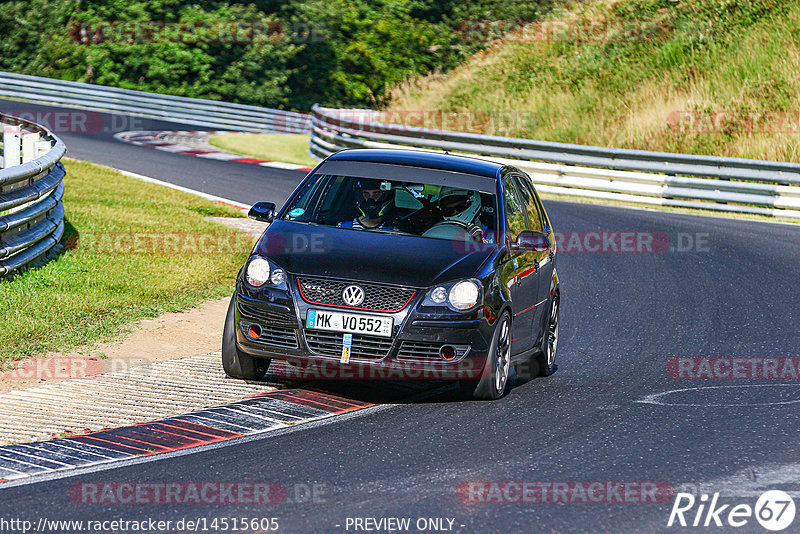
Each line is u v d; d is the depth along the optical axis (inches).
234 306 1115.3
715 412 1100.5
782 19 4379.9
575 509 776.9
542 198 3088.1
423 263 1098.1
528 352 1250.6
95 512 742.5
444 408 1082.1
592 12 5128.0
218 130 5098.4
